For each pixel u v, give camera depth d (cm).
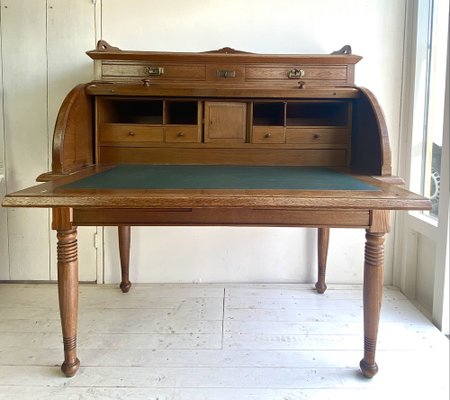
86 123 183
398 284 228
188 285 228
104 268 228
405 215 220
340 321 186
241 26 214
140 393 135
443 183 177
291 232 228
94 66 189
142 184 136
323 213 133
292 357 157
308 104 208
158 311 196
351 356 158
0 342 167
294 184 139
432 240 200
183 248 229
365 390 137
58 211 133
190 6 213
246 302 206
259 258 229
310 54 201
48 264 227
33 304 202
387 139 164
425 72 210
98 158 192
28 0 210
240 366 151
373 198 121
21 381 141
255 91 187
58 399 132
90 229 226
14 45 212
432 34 207
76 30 212
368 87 218
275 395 134
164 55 186
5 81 214
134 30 213
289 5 213
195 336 173
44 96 215
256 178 152
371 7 213
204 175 159
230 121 193
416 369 149
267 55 188
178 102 204
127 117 223
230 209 133
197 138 194
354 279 230
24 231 225
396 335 173
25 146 218
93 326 181
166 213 133
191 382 141
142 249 228
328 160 196
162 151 194
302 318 189
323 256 215
